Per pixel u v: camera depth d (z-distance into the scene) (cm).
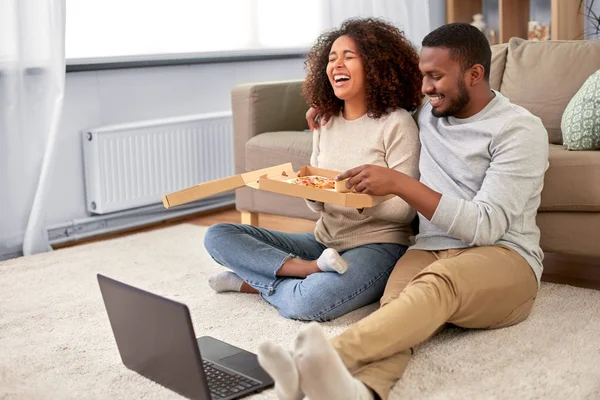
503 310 198
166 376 176
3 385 185
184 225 351
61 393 179
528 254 206
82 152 345
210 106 393
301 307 216
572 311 217
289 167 241
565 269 268
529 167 201
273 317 223
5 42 302
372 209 221
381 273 222
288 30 425
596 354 186
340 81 227
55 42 309
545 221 243
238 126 326
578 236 238
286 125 332
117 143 343
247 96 321
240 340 206
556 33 438
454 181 213
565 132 256
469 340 198
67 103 337
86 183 346
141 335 177
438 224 196
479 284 189
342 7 428
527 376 176
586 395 166
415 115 238
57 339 214
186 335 159
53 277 274
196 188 220
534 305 223
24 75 308
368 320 170
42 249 317
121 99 356
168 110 375
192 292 250
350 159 230
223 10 395
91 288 261
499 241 204
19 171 311
